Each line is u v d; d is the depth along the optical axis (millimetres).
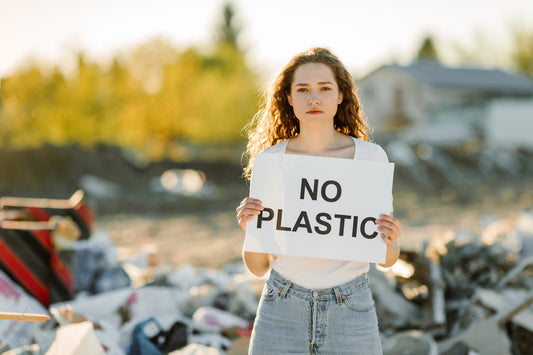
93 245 4969
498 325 3648
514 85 38625
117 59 28156
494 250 4566
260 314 2443
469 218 15562
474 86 37125
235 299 4738
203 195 21375
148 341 3646
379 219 2414
